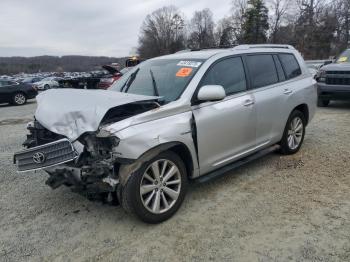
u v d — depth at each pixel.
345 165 5.30
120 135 3.37
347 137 6.96
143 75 4.81
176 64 4.63
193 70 4.33
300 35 54.25
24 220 3.98
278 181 4.80
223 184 4.76
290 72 5.78
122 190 3.49
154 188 3.70
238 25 72.50
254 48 5.21
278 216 3.83
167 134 3.68
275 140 5.44
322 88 10.60
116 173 3.54
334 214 3.82
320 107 11.21
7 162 6.19
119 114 3.72
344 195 4.28
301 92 5.80
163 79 4.45
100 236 3.58
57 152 3.58
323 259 3.07
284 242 3.34
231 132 4.48
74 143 3.54
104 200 3.72
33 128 4.14
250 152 4.93
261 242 3.36
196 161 4.09
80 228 3.75
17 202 4.46
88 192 3.55
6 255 3.32
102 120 3.51
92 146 3.52
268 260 3.09
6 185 5.05
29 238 3.60
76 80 17.86
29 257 3.28
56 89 4.63
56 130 3.59
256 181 4.82
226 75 4.56
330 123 8.42
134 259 3.18
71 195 4.61
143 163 3.50
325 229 3.53
